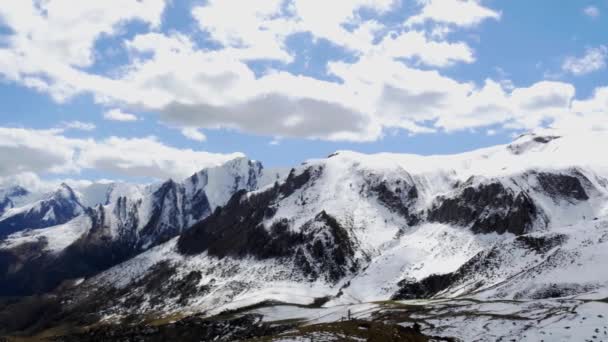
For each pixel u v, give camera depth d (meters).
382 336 83.25
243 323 195.75
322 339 79.62
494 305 124.19
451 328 102.19
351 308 179.88
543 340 84.69
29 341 109.44
